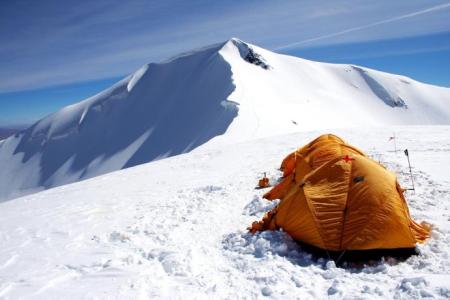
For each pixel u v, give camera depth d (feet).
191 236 33.19
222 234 33.45
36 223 41.22
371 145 79.51
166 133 567.18
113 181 71.10
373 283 21.86
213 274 24.72
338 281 22.48
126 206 47.06
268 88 543.80
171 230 34.30
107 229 36.68
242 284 22.86
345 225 26.53
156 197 51.49
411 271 23.38
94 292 22.33
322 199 28.43
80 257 28.71
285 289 21.85
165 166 84.12
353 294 20.53
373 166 29.43
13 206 55.42
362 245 25.39
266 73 631.97
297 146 89.66
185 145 471.62
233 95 433.48
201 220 37.42
